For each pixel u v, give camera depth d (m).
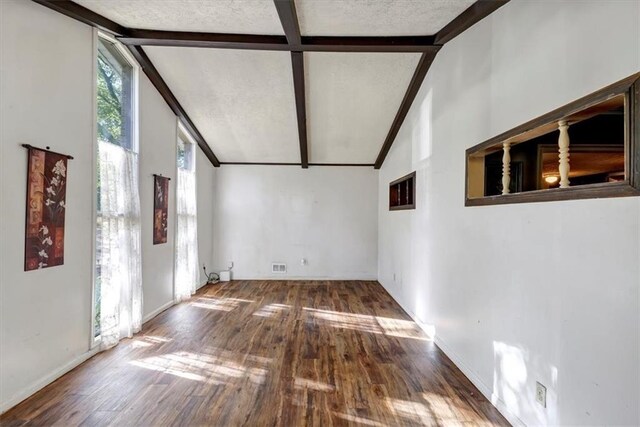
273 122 5.11
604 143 2.48
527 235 1.96
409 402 2.35
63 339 2.69
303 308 4.66
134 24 3.13
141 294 3.75
